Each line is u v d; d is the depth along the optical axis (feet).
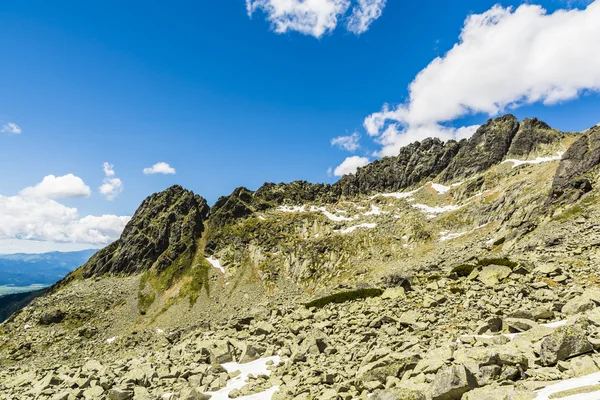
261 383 69.56
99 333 339.98
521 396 37.42
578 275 91.91
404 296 111.14
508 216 324.60
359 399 51.65
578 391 34.78
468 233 375.25
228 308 375.66
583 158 250.98
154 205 611.47
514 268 104.42
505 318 71.51
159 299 416.87
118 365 97.14
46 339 319.68
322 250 446.19
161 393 74.02
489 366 44.50
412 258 365.20
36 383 93.56
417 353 57.11
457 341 63.05
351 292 134.51
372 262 394.93
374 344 72.54
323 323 99.09
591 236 135.03
